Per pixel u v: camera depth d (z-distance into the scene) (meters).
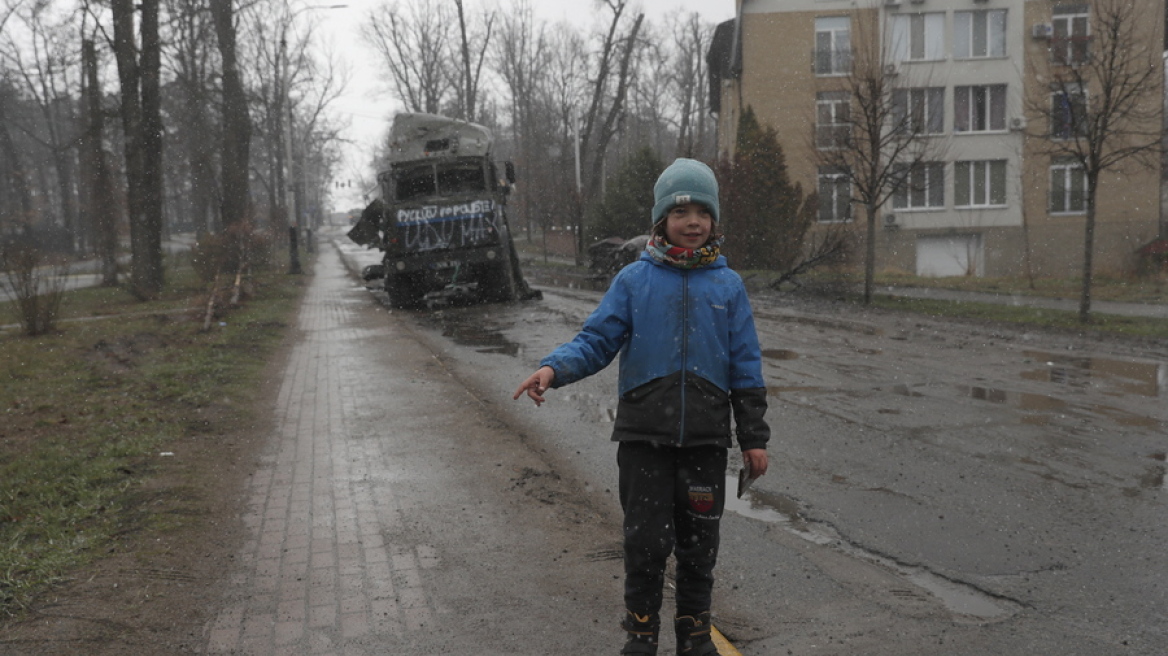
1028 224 34.09
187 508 5.17
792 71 33.94
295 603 3.81
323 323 17.33
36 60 45.38
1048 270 34.16
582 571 4.14
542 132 62.25
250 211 34.62
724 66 40.09
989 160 34.16
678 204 2.95
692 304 2.94
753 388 2.98
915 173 25.58
